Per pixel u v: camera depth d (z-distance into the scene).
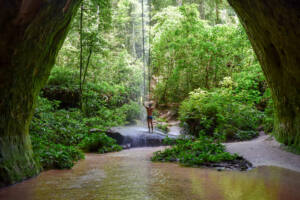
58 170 5.34
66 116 10.99
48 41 4.32
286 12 4.37
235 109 10.70
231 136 10.09
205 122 10.67
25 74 3.98
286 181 4.08
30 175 4.51
